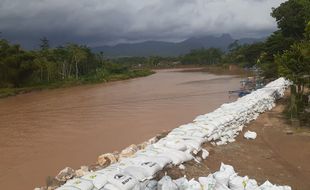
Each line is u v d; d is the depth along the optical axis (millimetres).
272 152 12453
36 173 13812
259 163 11289
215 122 12906
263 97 19797
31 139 19969
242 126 15539
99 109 29953
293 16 37000
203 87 45469
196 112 25797
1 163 15391
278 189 7883
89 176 7625
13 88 54344
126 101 34469
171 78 70938
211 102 30469
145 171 8000
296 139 13992
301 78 17312
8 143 19172
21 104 37562
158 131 20062
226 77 64438
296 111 16672
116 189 7355
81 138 19516
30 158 16016
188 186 7367
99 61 90625
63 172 10633
